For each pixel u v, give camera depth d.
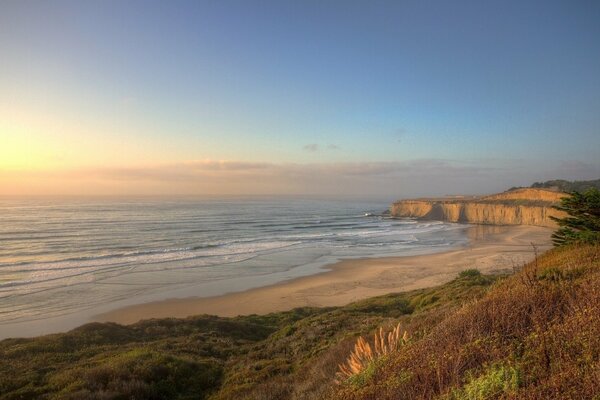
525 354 3.75
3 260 46.62
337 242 65.06
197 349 15.34
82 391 9.47
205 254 51.47
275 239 68.62
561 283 5.35
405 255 51.66
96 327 19.12
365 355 6.88
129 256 49.72
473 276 22.25
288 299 30.81
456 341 4.71
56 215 113.56
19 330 24.20
